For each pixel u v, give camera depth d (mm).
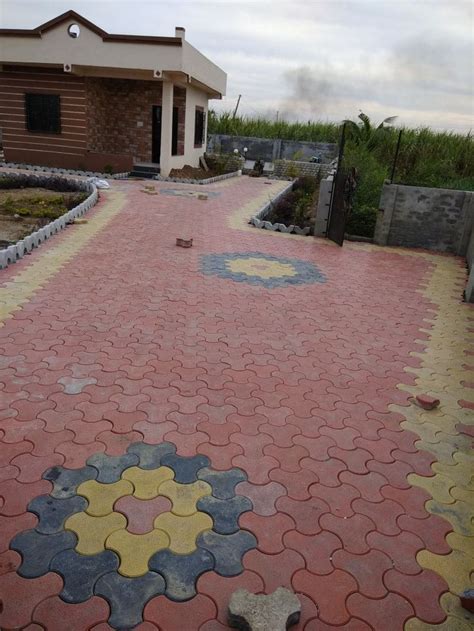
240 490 2621
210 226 9609
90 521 2342
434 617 2021
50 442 2883
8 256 6219
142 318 4852
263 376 3893
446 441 3242
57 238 7703
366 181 10906
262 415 3342
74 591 1995
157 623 1896
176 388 3588
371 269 7668
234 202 12609
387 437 3229
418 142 16141
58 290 5469
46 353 3973
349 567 2215
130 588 2025
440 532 2459
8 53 14852
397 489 2742
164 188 13945
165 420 3180
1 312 4742
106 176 15031
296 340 4672
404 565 2250
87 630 1850
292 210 12469
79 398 3359
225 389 3639
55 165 16297
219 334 4629
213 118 25516
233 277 6496
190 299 5516
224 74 19750
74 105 15609
